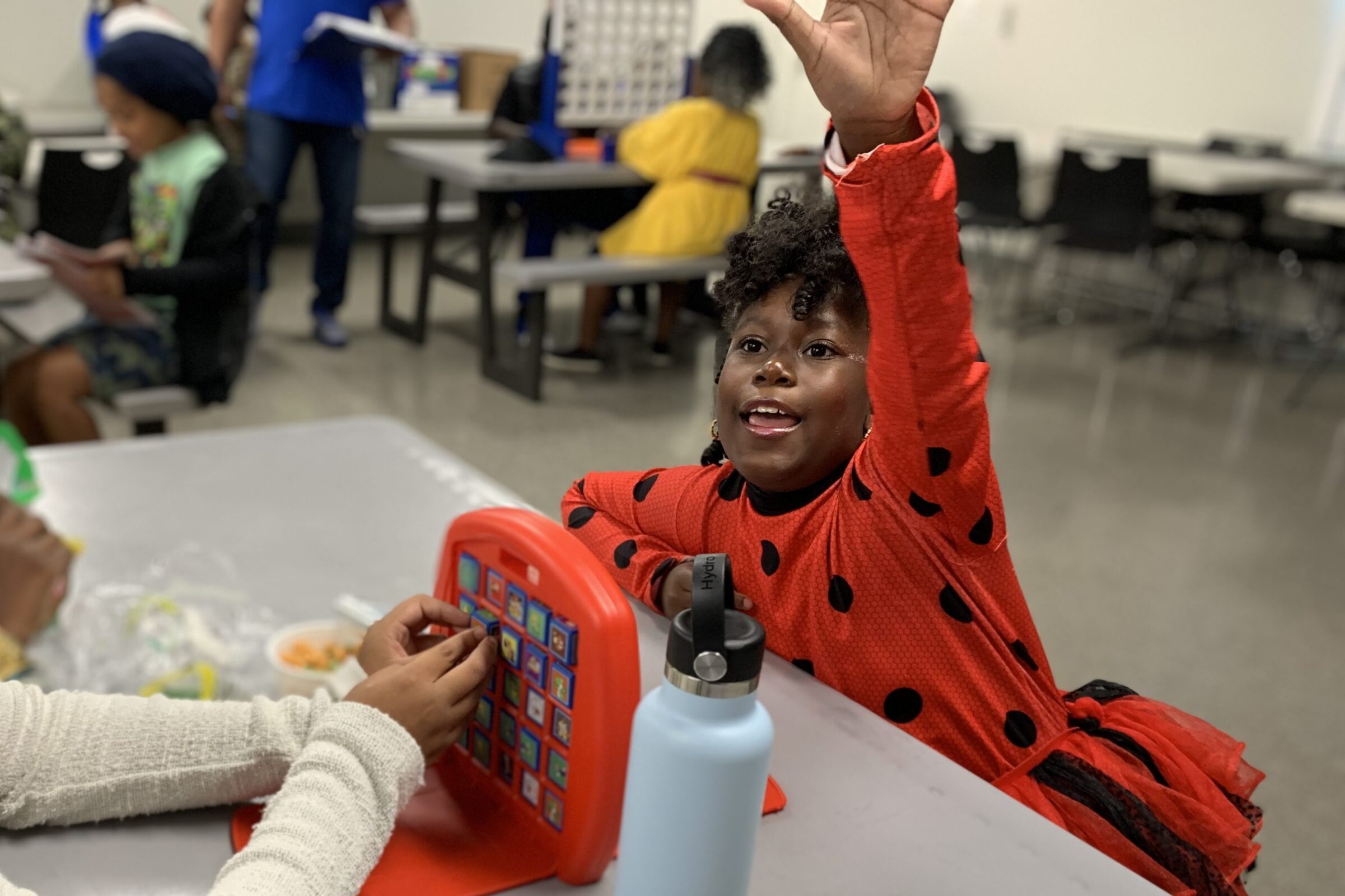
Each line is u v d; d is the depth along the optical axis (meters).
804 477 0.90
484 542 0.74
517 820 0.72
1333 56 5.38
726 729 0.51
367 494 1.34
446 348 4.35
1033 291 6.18
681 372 4.29
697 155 4.06
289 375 3.84
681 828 0.52
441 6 6.42
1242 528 3.25
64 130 4.88
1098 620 2.63
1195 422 4.19
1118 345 5.22
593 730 0.64
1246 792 1.01
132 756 0.71
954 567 0.88
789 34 0.65
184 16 5.39
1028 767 0.91
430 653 0.72
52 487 1.30
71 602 1.14
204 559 1.18
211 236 2.47
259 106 3.97
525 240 4.54
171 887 0.66
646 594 0.98
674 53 4.54
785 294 0.88
